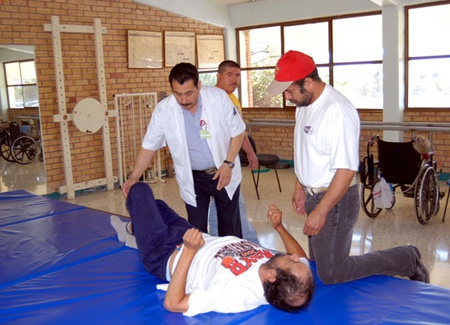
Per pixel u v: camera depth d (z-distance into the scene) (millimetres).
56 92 6211
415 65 6652
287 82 2221
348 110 2205
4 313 2178
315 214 2203
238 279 2143
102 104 6535
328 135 2217
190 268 2336
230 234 3176
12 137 9352
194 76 2643
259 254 2271
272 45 8008
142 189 2803
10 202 4168
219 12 8023
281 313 2092
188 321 2057
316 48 7562
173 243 2516
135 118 7141
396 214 5051
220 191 3053
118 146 6746
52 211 3850
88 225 3457
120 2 6773
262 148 8367
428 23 6453
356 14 7066
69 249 2982
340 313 2066
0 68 11469
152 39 7184
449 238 4270
